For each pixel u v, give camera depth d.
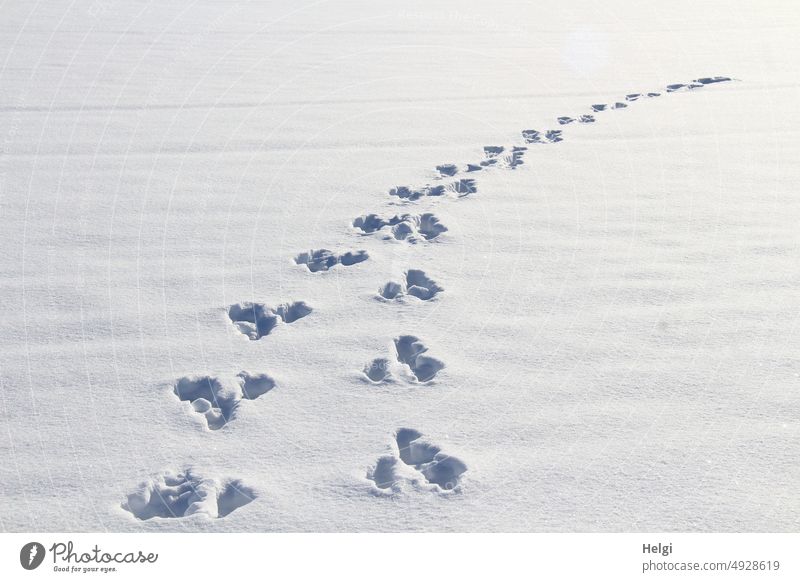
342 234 4.44
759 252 4.02
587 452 2.50
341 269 3.95
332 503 2.30
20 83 8.34
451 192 5.15
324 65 9.42
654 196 4.93
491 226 4.49
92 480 2.42
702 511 2.24
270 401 2.83
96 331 3.36
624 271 3.84
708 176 5.29
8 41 10.62
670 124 6.66
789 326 3.26
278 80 8.59
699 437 2.56
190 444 2.59
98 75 8.77
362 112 7.24
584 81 8.48
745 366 2.97
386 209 4.82
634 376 2.92
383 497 2.32
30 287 3.79
